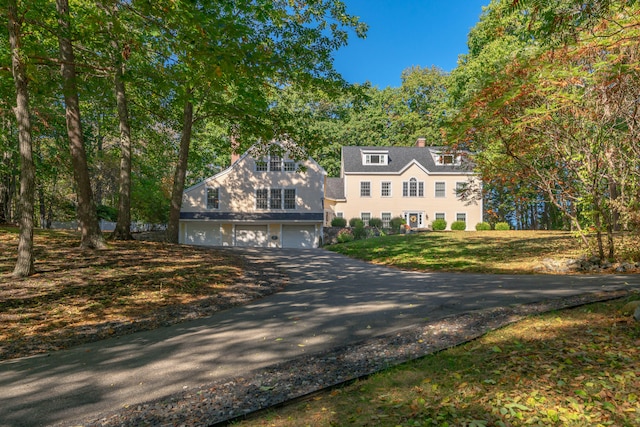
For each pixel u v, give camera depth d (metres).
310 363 4.69
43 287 9.07
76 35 10.22
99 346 6.20
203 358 5.19
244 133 19.17
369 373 4.21
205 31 7.05
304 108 43.28
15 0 8.65
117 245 15.03
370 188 36.50
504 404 3.35
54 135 21.02
